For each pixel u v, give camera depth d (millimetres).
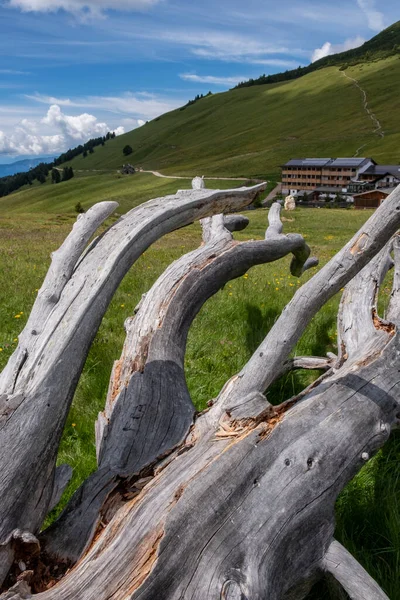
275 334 3820
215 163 194375
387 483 4230
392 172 139375
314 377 6246
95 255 3602
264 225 49219
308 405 3334
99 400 5410
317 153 185750
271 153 192750
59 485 3117
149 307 4820
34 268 12664
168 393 3924
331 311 8766
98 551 2602
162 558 2447
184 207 4047
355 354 4105
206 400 5586
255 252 5656
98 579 2438
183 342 4664
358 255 3848
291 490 2830
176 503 2660
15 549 2623
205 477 2758
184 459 3055
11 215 62781
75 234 3648
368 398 3465
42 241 24844
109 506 2945
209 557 2504
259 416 3158
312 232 44469
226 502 2682
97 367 6109
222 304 8828
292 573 2740
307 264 8141
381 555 3498
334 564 2824
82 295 3332
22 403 2865
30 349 3141
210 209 4348
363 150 179125
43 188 187625
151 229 3814
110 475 3125
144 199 134875
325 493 2916
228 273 5367
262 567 2551
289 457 2957
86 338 3209
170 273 5117
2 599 2340
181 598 2396
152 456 3297
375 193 105938
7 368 3094
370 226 3865
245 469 2830
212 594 2381
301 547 2785
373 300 5172
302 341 7344
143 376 4066
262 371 3703
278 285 11422
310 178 152250
